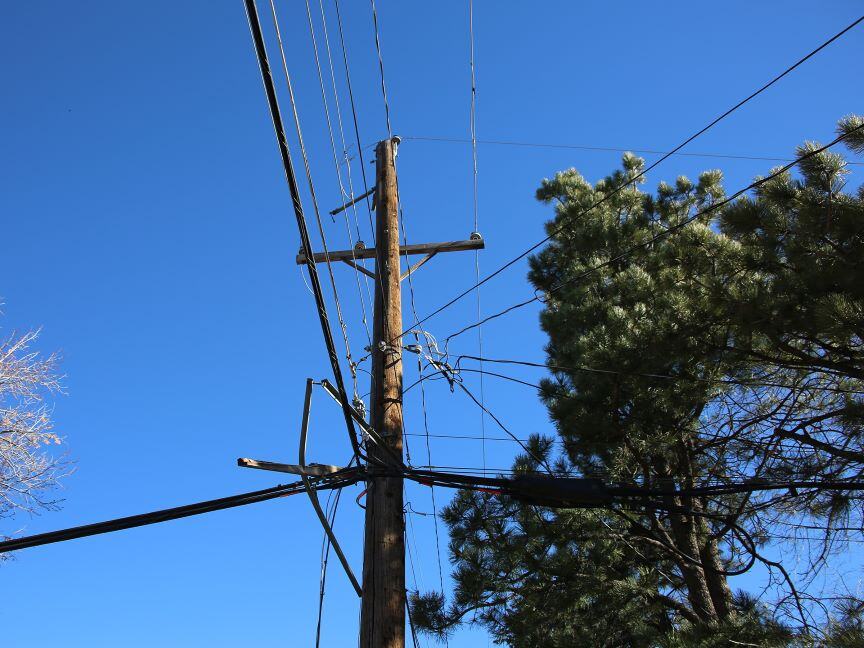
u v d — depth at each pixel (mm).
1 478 10648
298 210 5883
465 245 10016
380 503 7762
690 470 11289
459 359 9352
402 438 8336
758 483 8414
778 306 8992
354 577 7629
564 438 11633
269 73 4875
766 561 8797
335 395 7250
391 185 9977
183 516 7996
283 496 7984
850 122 8727
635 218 14984
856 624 8047
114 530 7977
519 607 11586
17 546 7887
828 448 8984
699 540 11570
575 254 14812
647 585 11461
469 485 8031
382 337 8906
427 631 11758
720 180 15281
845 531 8859
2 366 10797
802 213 8953
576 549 11875
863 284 8406
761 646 8797
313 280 6188
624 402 10977
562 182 16188
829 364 9195
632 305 11430
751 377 10211
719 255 9773
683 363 10359
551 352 13297
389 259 9414
